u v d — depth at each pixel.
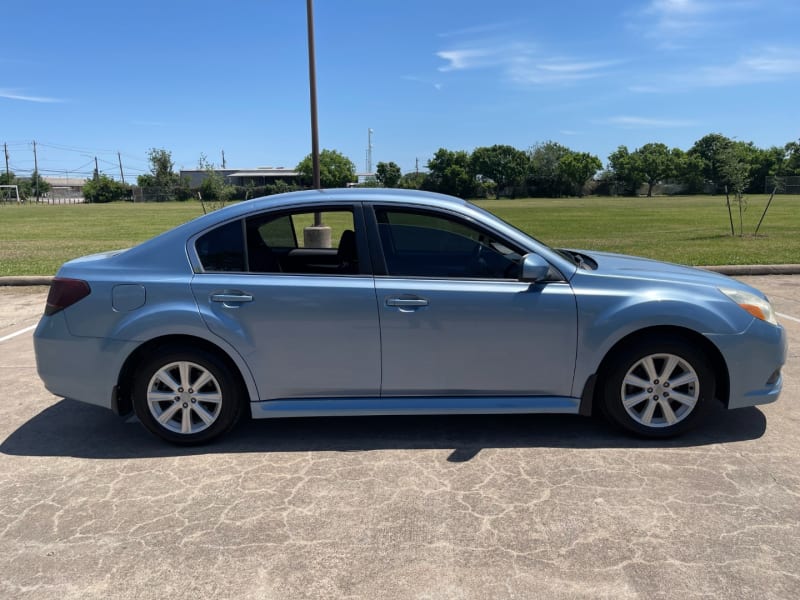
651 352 3.71
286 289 3.64
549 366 3.72
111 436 4.09
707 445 3.79
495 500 3.17
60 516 3.08
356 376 3.72
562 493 3.22
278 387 3.74
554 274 3.73
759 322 3.73
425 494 3.24
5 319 7.68
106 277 3.71
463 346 3.68
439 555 2.71
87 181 92.50
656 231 18.84
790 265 10.02
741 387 3.75
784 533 2.83
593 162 90.19
